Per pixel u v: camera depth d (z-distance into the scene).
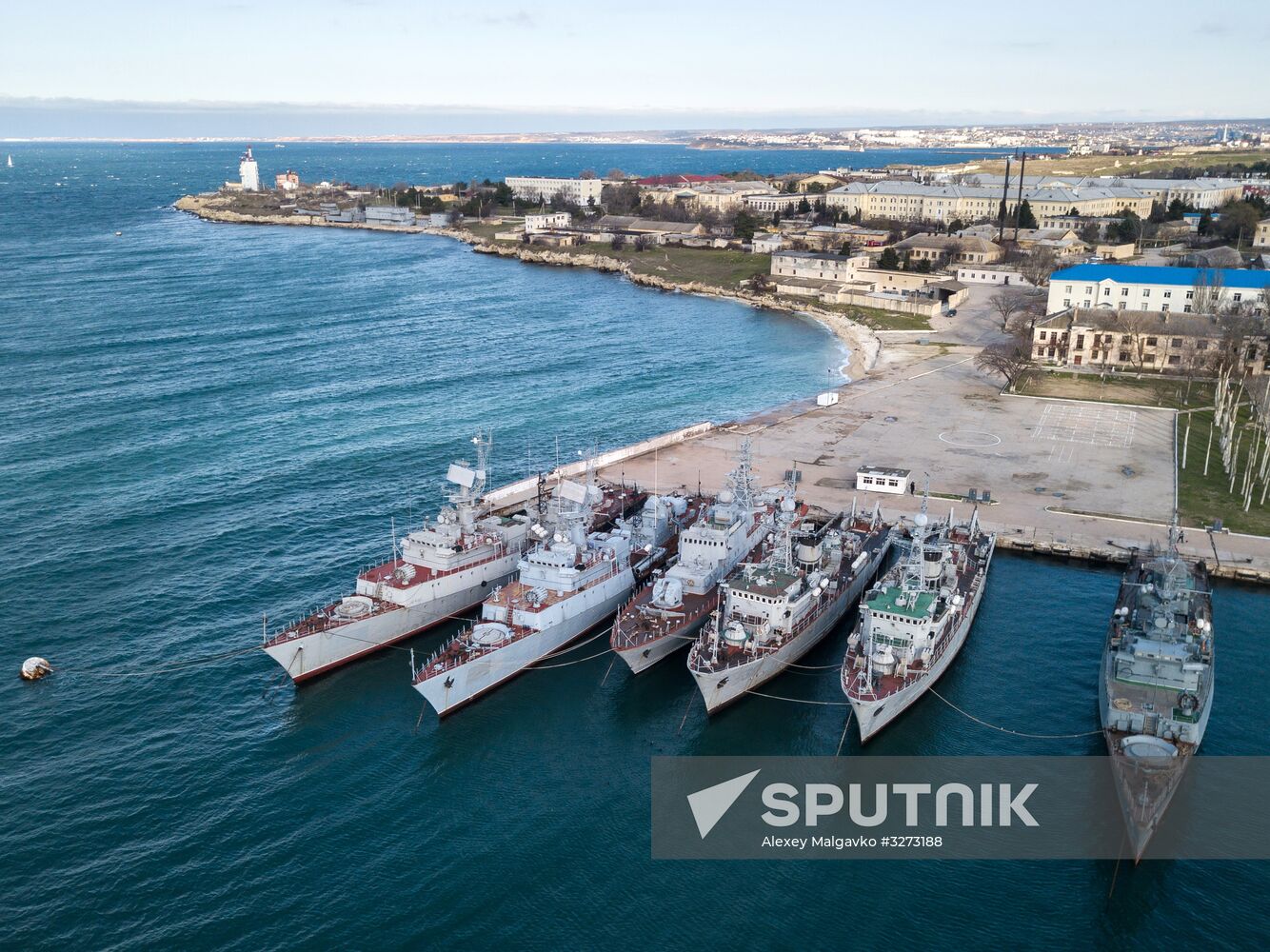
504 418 171.25
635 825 73.81
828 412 170.75
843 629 104.44
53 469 140.00
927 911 65.50
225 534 120.06
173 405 173.38
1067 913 65.00
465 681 88.19
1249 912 64.62
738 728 86.62
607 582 104.00
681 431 158.12
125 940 61.97
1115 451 147.62
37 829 71.12
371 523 124.69
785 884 67.94
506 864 69.44
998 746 82.38
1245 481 132.25
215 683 90.50
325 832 72.19
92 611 101.38
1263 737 81.06
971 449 149.38
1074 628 100.12
